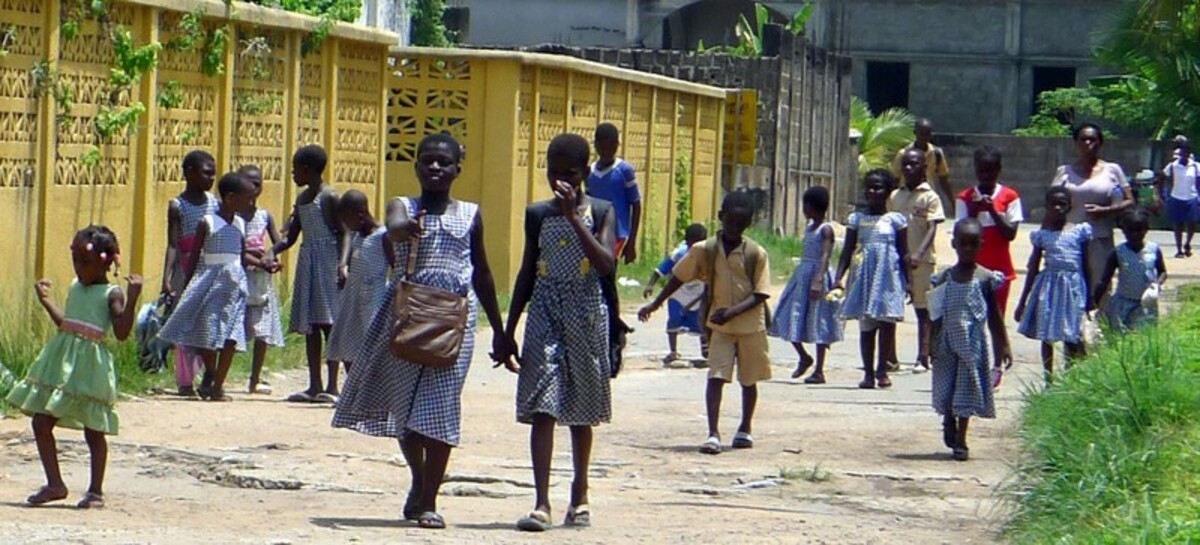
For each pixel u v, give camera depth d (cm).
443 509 1551
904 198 2667
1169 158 7631
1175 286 3888
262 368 2462
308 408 2150
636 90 4181
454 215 1443
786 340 2609
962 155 7900
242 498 1577
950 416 1920
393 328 1404
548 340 1455
